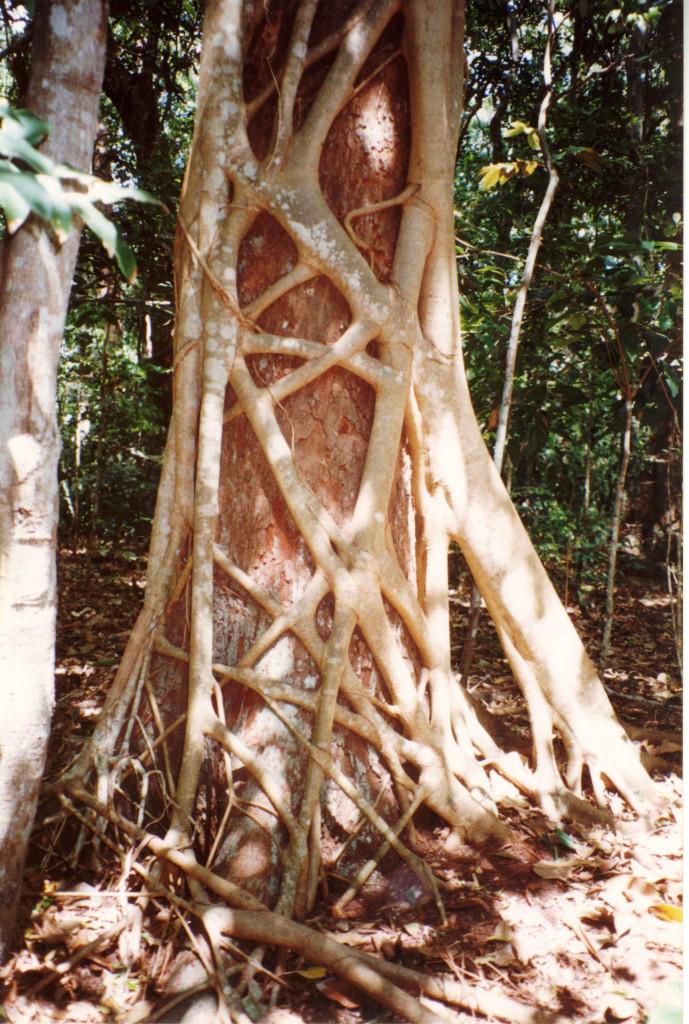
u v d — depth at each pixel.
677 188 7.61
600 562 8.16
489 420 5.25
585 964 2.73
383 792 3.18
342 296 3.27
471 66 8.96
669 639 7.03
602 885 3.09
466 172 8.78
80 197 1.54
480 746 3.70
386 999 2.47
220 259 3.18
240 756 2.97
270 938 2.62
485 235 6.98
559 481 8.79
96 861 3.04
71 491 9.36
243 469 3.27
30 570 2.47
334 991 2.55
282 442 3.17
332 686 3.05
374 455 3.25
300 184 3.20
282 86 3.21
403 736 3.26
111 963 2.67
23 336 2.39
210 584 3.09
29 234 2.37
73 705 4.53
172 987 2.57
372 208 3.37
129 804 3.17
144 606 3.29
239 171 3.18
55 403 2.47
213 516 3.13
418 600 3.63
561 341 5.15
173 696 3.28
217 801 3.10
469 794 3.31
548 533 7.22
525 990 2.62
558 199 7.72
